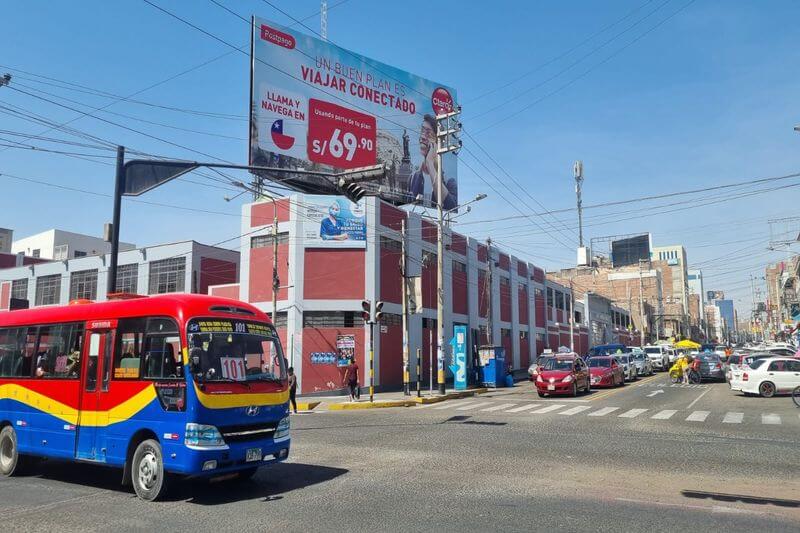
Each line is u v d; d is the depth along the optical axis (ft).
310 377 98.02
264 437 29.76
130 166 46.75
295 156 110.22
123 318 31.55
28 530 22.97
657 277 322.14
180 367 28.27
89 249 205.98
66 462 40.42
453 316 131.44
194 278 126.93
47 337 35.40
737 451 38.83
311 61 114.62
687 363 111.14
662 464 34.71
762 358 82.33
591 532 21.61
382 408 78.69
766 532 21.56
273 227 96.84
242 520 23.97
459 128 98.37
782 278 247.50
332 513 24.70
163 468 27.66
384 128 125.18
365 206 104.06
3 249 207.41
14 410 35.91
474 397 93.81
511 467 34.27
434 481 30.66
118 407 30.22
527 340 175.52
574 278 329.52
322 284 100.68
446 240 131.03
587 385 92.89
